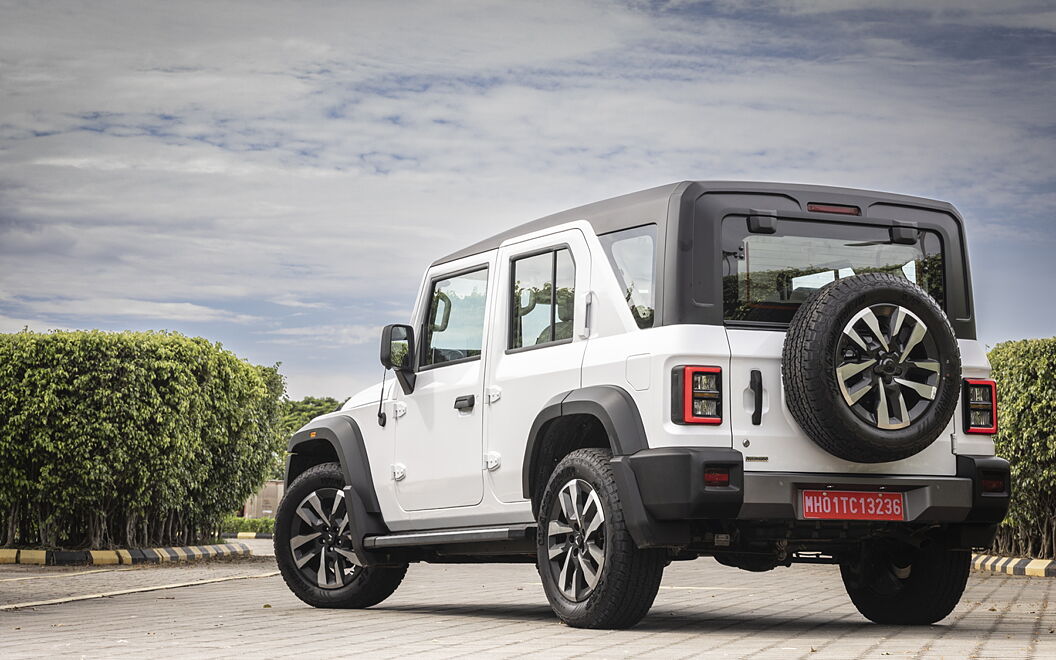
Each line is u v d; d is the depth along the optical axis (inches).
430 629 291.7
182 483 618.2
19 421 574.2
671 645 251.8
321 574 374.9
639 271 286.4
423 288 363.6
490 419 324.2
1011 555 577.6
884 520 281.6
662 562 278.5
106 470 578.9
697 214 279.1
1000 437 558.6
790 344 271.3
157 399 590.9
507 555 346.3
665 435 270.7
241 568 578.9
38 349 579.2
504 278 328.2
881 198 296.5
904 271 297.7
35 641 261.4
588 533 282.2
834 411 266.2
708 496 264.5
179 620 317.4
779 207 285.3
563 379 299.9
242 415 652.1
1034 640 266.5
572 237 307.3
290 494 382.9
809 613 354.9
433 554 365.1
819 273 287.9
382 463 365.1
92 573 521.0
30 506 587.2
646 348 277.6
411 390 356.5
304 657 231.8
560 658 229.6
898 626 308.8
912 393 273.6
